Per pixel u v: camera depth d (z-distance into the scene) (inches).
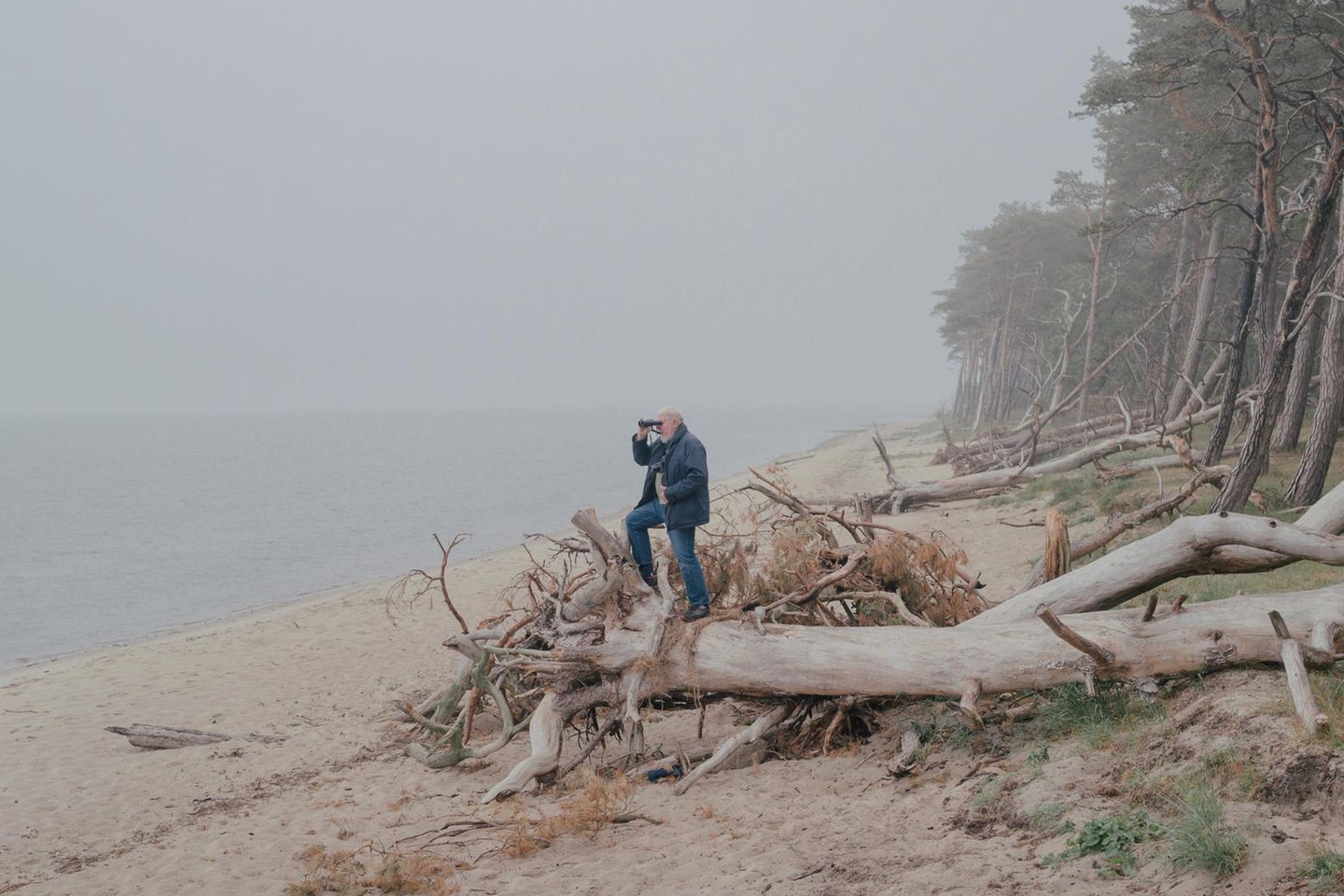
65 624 809.5
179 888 242.5
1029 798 199.8
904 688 267.9
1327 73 650.2
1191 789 177.9
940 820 207.2
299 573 1049.5
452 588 800.3
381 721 418.3
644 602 299.1
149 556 1203.2
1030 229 2226.9
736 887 191.6
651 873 208.7
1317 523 323.6
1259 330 764.6
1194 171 808.9
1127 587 295.0
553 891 207.0
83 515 1701.5
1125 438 883.4
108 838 293.9
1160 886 154.9
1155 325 1577.3
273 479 2497.5
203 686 515.8
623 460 2908.5
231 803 319.6
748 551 336.8
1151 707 229.1
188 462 3341.5
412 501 1812.3
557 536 1149.1
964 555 329.4
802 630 286.0
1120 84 812.0
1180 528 291.9
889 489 964.0
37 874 266.7
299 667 549.0
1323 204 495.5
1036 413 943.0
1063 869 167.8
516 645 355.6
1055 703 252.1
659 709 316.8
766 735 295.6
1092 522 669.3
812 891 181.8
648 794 273.4
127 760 383.6
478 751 326.3
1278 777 169.3
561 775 298.5
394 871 223.9
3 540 1363.2
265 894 232.1
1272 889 142.9
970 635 266.8
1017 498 866.1
